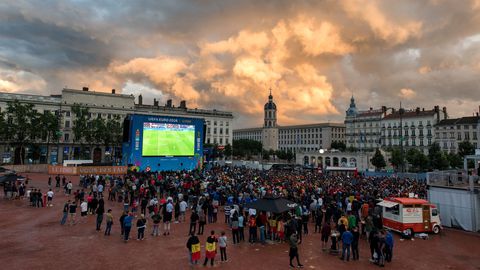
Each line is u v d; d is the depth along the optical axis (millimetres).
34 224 21016
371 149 121250
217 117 111312
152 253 15914
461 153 77000
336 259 15977
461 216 24281
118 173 51469
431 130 103125
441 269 14969
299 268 14469
